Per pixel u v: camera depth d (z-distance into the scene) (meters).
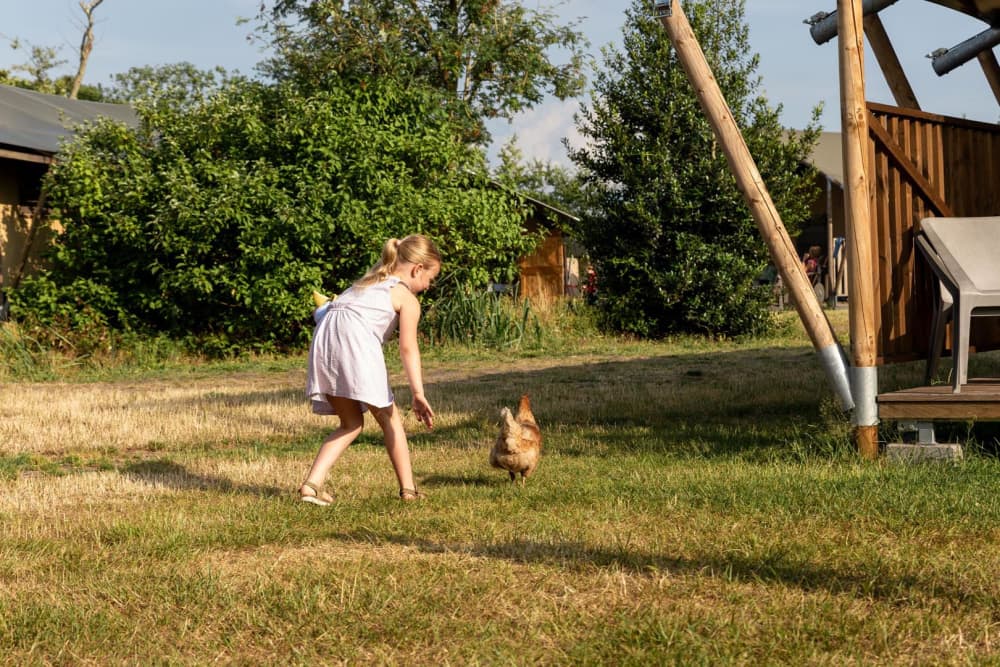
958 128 8.22
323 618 3.43
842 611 3.35
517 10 29.20
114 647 3.22
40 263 18.61
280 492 5.99
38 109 23.33
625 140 20.77
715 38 20.62
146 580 3.95
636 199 20.70
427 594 3.67
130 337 16.91
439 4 29.12
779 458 6.60
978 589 3.54
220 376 15.03
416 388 5.47
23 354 15.31
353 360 5.32
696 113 20.50
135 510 5.42
